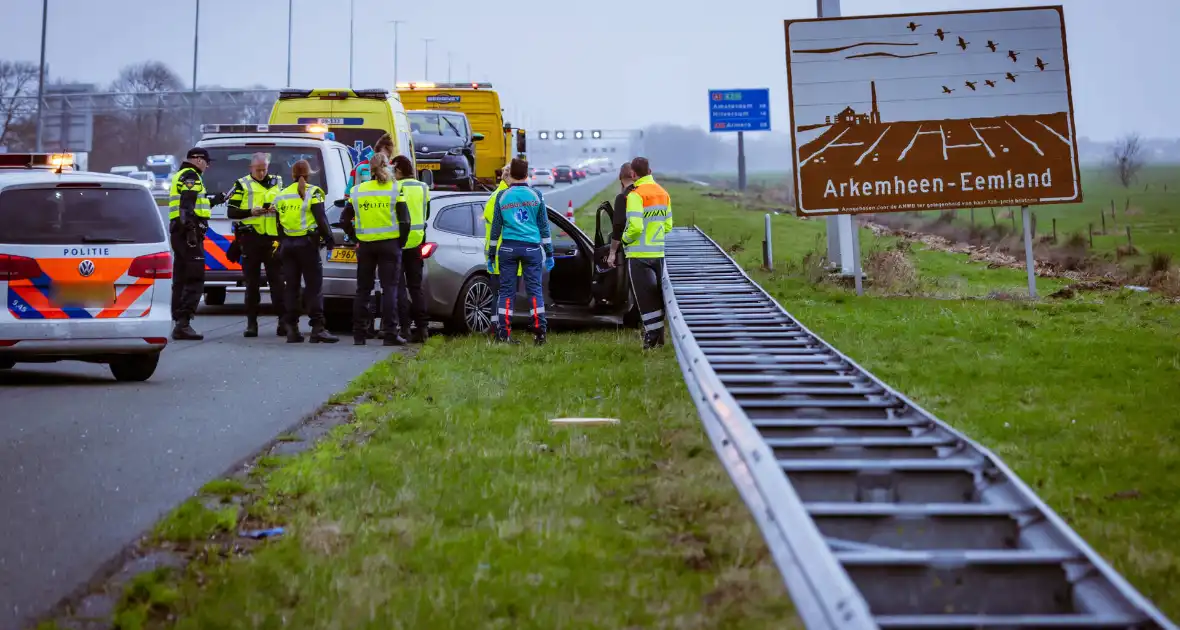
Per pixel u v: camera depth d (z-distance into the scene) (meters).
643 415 19.84
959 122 41.22
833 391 18.08
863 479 12.92
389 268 30.05
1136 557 12.35
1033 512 11.22
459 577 11.40
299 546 12.33
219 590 10.98
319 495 14.43
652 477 15.51
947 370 25.44
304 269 30.56
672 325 23.94
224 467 16.22
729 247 64.81
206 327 34.53
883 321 33.97
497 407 20.66
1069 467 16.75
